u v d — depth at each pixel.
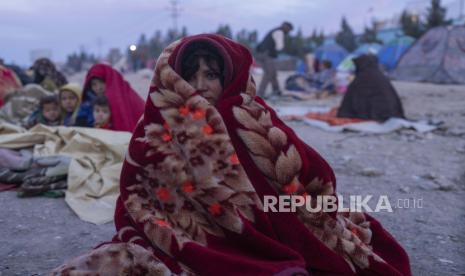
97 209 3.78
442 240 3.31
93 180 4.09
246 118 1.99
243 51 2.10
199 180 1.90
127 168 1.98
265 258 1.93
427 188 4.55
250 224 1.94
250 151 1.98
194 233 1.92
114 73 5.28
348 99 8.80
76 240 3.24
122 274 1.75
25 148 4.74
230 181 1.92
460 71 16.81
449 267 2.88
